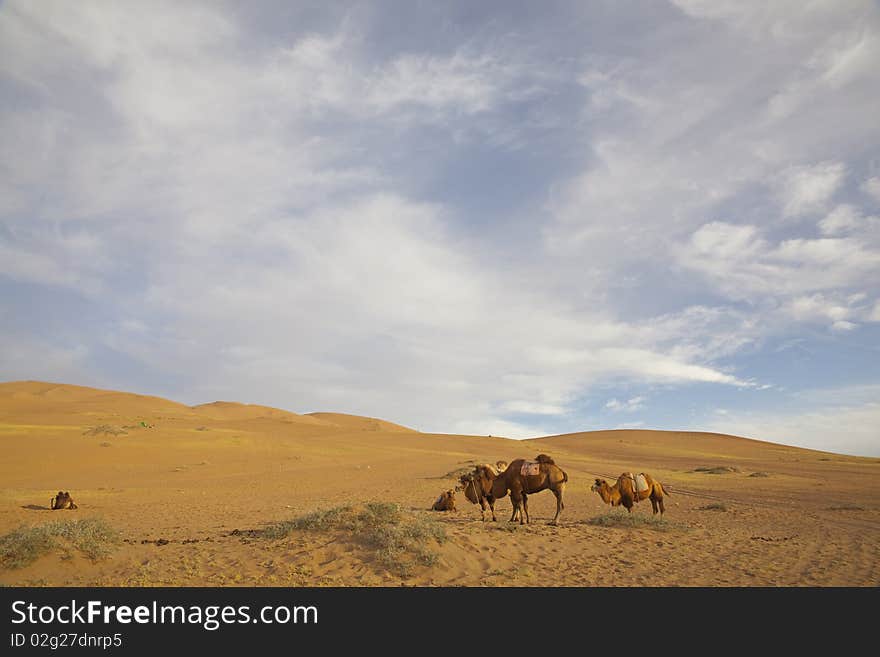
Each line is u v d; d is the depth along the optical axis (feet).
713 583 39.14
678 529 59.26
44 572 38.01
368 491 115.03
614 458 274.57
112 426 220.84
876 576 41.37
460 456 221.66
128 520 71.05
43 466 160.25
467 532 49.44
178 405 500.33
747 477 174.91
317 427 349.00
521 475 62.59
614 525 60.85
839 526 69.41
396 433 337.11
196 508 85.97
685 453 309.42
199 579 37.32
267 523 64.75
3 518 72.84
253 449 216.33
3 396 415.44
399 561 39.60
